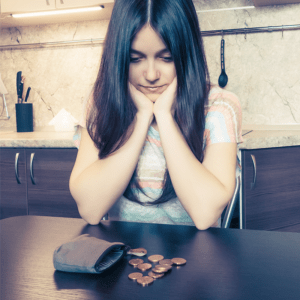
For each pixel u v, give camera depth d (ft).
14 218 2.70
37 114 7.57
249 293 1.41
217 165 2.92
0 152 5.64
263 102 6.48
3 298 1.41
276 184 4.88
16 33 7.52
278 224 4.95
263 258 1.79
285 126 6.31
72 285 1.52
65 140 5.21
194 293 1.42
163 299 1.37
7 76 7.68
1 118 7.81
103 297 1.40
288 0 5.87
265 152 4.76
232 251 1.90
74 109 7.36
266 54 6.36
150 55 2.70
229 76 6.57
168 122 2.87
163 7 2.56
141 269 1.65
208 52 6.61
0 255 1.91
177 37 2.62
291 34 6.22
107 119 2.87
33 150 5.45
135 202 3.29
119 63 2.73
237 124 3.23
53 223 2.55
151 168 3.25
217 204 2.57
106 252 1.68
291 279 1.53
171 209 3.25
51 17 6.73
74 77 7.28
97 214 2.72
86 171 2.84
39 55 7.42
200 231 2.29
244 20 6.38
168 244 2.04
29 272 1.68
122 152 2.85
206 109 3.21
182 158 2.71
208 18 6.53
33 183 5.49
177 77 2.80
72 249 1.71
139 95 2.94
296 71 6.28
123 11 2.62
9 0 6.22
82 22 7.11
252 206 4.75
